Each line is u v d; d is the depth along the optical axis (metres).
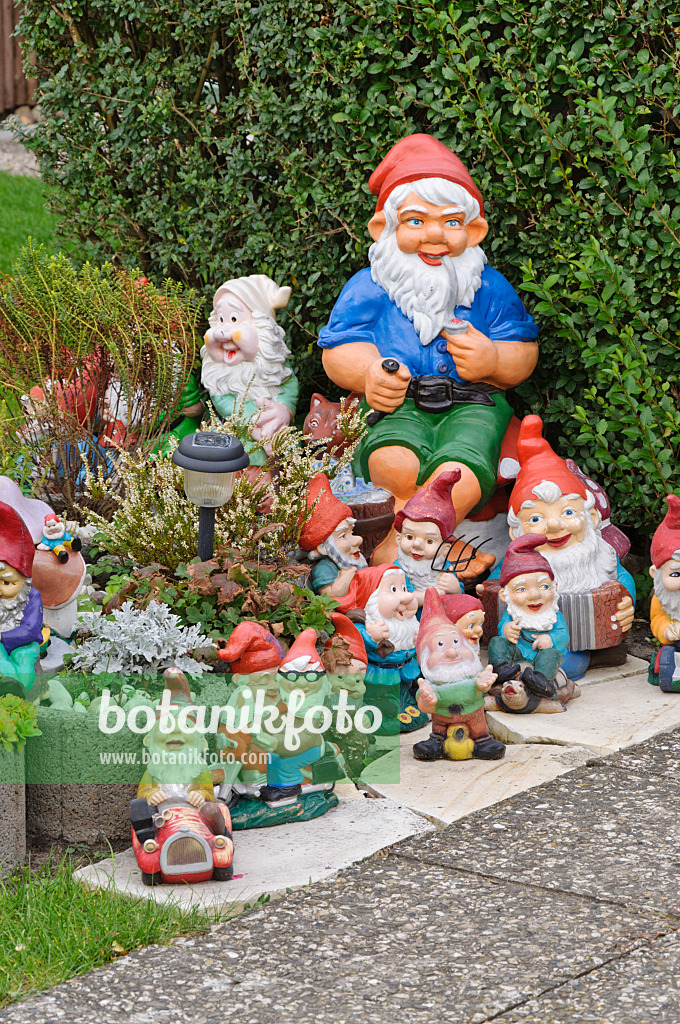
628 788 4.51
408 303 6.17
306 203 7.39
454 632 4.86
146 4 7.66
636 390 5.91
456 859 4.03
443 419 6.17
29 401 6.05
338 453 6.32
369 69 6.67
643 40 6.07
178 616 4.50
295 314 7.33
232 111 7.46
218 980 3.35
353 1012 3.17
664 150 5.93
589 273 5.97
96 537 5.19
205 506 4.63
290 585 4.68
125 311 6.32
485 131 6.38
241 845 4.20
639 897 3.70
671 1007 3.13
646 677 5.70
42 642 4.59
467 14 6.47
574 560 5.58
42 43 8.23
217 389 6.61
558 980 3.27
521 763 4.80
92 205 8.32
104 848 4.33
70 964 3.44
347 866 4.02
